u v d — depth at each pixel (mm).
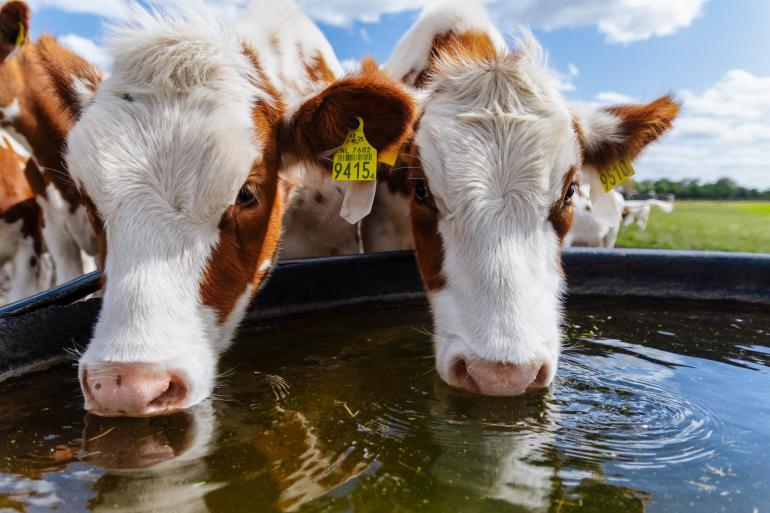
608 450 491
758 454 487
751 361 699
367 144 717
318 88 765
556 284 686
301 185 949
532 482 440
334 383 625
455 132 699
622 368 673
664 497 425
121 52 642
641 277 939
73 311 663
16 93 1216
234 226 628
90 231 1322
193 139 596
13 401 574
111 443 490
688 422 543
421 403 578
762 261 924
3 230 1420
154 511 396
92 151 585
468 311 631
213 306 605
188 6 702
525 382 583
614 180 851
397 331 801
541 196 673
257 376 640
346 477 440
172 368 539
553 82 765
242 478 437
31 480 434
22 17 1054
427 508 404
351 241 1105
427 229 717
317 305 861
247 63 690
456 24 999
